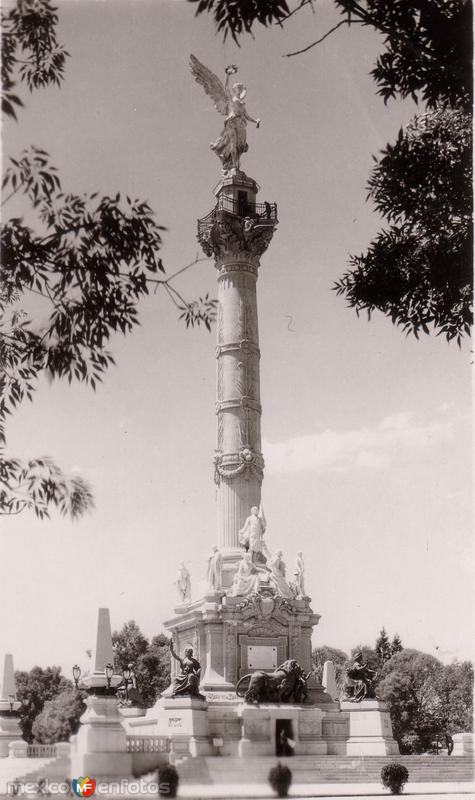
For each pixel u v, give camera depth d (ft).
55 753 134.62
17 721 199.72
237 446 217.15
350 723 196.34
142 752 149.69
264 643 203.92
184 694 184.75
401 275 88.74
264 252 226.99
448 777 177.06
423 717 344.08
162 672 361.51
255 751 179.63
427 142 86.17
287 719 187.32
